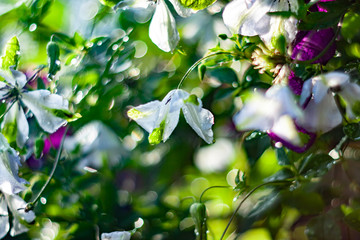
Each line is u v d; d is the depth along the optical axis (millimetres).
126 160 694
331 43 454
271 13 443
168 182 702
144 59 661
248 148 605
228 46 600
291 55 461
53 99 506
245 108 441
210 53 508
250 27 469
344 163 495
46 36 635
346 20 470
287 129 452
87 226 663
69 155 667
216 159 676
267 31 465
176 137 686
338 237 484
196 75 648
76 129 661
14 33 614
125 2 486
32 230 648
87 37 623
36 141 562
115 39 609
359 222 470
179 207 693
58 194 653
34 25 612
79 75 593
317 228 488
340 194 508
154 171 702
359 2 461
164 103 489
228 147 652
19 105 516
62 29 657
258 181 586
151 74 662
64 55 596
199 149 682
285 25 457
